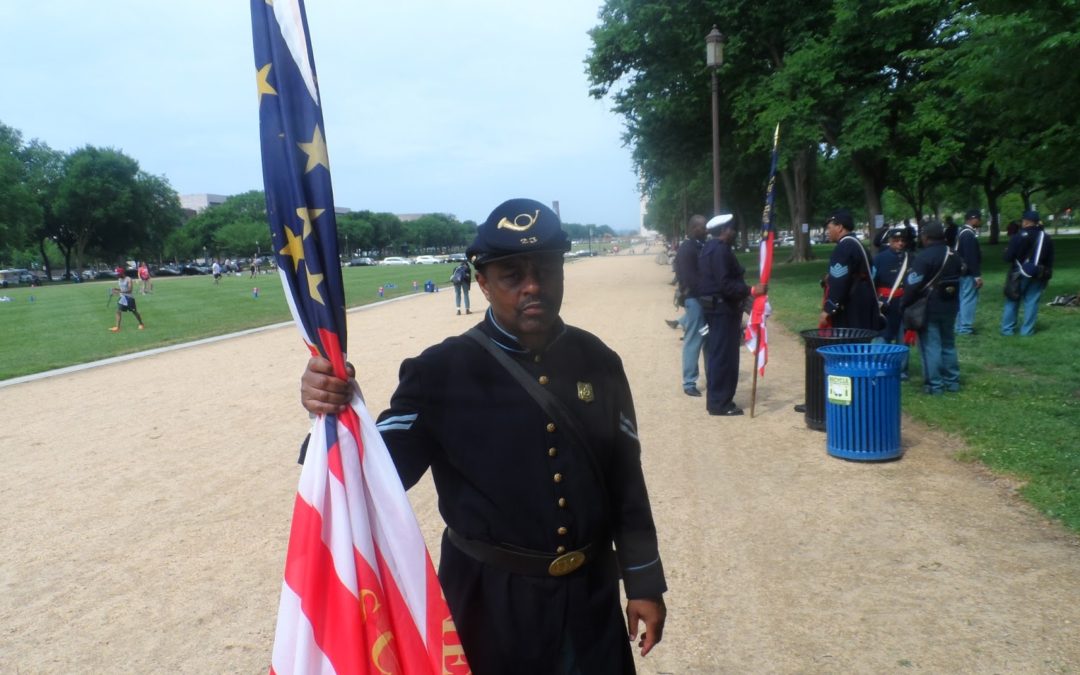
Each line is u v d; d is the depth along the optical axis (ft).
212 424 29.35
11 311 100.07
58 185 286.05
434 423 6.65
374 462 6.21
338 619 5.88
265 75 6.02
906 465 20.97
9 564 16.75
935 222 27.48
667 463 22.36
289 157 5.98
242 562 16.46
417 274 181.16
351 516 6.05
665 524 17.83
